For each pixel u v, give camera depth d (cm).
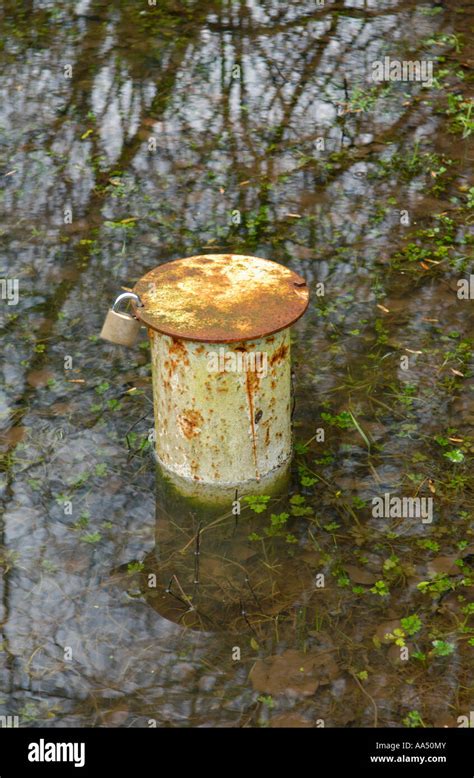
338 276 356
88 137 396
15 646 297
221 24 452
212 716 289
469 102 404
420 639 297
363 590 303
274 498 315
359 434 325
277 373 307
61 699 291
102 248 364
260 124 400
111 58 427
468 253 361
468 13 457
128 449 323
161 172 385
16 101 409
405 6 464
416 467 320
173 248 363
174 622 300
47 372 336
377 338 342
